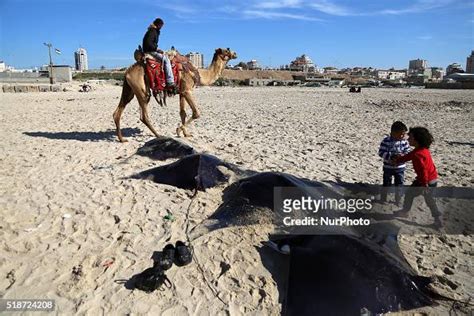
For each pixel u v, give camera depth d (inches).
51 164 380.2
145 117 473.7
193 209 266.5
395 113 957.2
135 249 219.8
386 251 204.1
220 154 428.5
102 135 546.9
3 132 565.3
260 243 219.9
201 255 212.4
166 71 457.7
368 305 173.8
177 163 323.6
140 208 268.4
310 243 206.8
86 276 197.3
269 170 370.9
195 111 500.7
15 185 315.6
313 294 177.9
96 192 297.6
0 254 215.0
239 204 249.4
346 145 510.3
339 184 322.3
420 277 194.9
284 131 618.5
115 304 180.1
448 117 879.7
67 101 1192.2
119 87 2529.5
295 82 4722.0
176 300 183.0
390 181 283.4
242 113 893.8
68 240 229.5
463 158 447.8
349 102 1341.0
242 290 189.3
